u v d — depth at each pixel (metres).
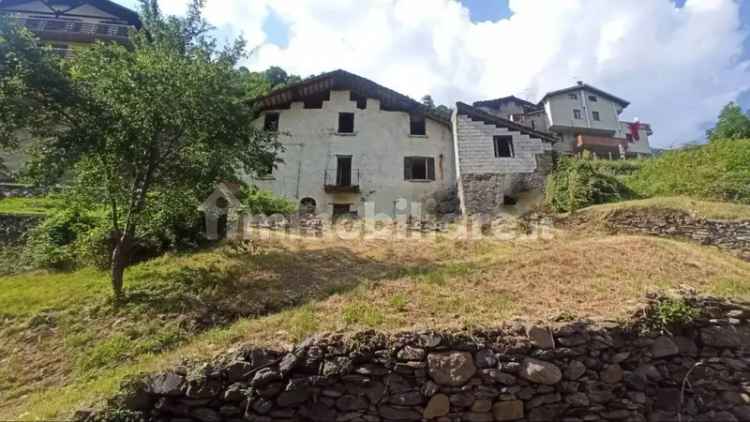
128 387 4.16
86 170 7.33
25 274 8.55
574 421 4.51
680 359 5.00
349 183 17.78
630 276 6.68
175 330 6.10
